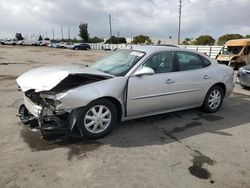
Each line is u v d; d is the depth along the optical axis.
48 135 4.27
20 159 3.76
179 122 5.47
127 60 5.07
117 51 5.76
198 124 5.39
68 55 31.27
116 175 3.42
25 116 4.78
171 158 3.91
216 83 6.02
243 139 4.70
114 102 4.64
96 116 4.40
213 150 4.22
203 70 5.79
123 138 4.58
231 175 3.50
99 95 4.30
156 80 4.93
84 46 56.47
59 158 3.81
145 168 3.61
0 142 4.30
